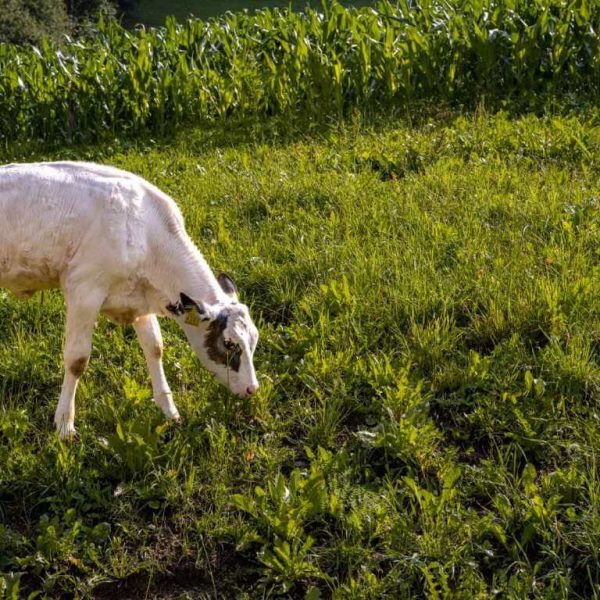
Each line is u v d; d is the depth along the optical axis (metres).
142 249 6.53
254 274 9.05
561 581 5.35
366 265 8.91
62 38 36.72
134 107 15.62
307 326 8.16
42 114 15.88
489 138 12.32
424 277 8.59
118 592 5.69
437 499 5.90
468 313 8.09
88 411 7.11
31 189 6.45
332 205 10.54
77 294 6.48
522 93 14.57
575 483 6.05
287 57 16.05
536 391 6.95
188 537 6.02
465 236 9.30
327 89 15.34
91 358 7.88
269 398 7.20
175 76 15.70
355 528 5.83
